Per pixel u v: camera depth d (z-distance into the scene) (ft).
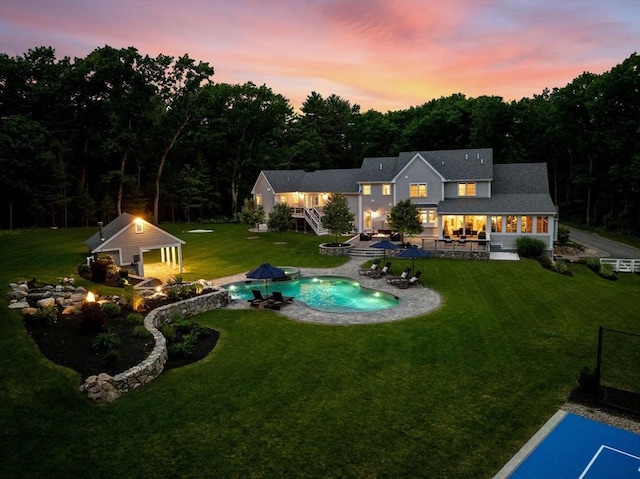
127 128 180.55
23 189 155.12
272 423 38.01
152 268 109.91
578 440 35.37
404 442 35.19
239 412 39.88
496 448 34.37
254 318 69.97
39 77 171.94
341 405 41.19
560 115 204.54
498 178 146.72
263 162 233.55
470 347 55.93
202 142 223.92
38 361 45.68
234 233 165.89
